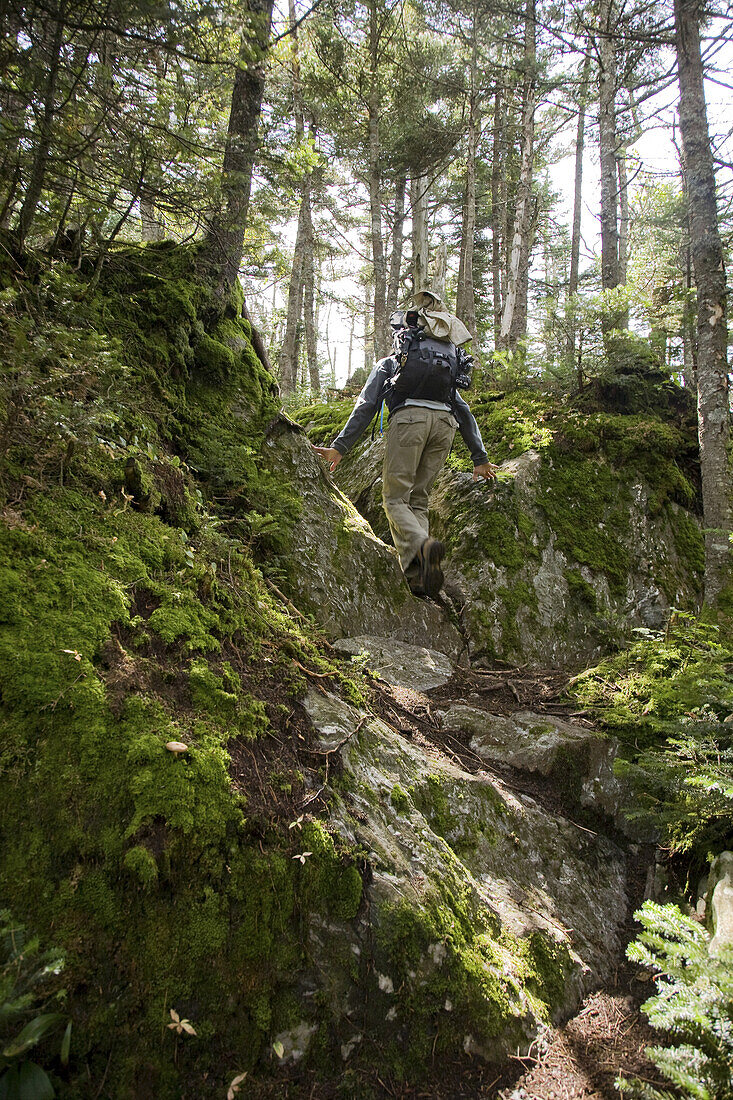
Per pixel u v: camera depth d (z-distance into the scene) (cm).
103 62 326
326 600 401
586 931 279
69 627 206
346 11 1144
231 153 398
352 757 259
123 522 263
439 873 239
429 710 361
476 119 1444
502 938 245
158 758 193
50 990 154
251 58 381
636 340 670
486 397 689
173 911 178
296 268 1362
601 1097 201
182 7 318
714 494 515
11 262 314
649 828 338
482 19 1184
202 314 442
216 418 428
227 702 232
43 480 249
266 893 194
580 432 582
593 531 538
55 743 182
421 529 372
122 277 406
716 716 339
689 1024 194
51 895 165
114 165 357
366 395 373
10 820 168
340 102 1287
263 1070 176
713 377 527
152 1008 165
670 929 223
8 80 308
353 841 221
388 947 204
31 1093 142
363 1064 189
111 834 177
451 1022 206
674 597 532
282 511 413
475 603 471
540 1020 227
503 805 305
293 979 190
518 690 416
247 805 204
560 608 491
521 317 1254
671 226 1053
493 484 526
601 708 382
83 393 278
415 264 1345
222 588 285
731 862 282
